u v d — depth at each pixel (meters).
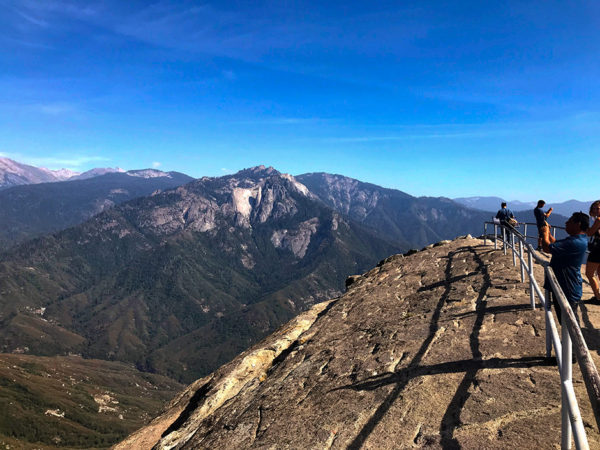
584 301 8.87
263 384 10.35
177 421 13.96
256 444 6.87
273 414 7.81
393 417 5.87
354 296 16.33
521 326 7.71
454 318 9.22
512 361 6.39
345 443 5.72
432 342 8.09
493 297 10.02
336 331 12.11
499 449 4.54
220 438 8.04
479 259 15.40
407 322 9.96
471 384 6.04
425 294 12.55
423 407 5.83
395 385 6.79
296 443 6.26
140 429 15.04
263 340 18.12
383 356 8.21
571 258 6.55
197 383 17.34
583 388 5.20
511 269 12.54
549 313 5.71
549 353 6.00
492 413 5.20
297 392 8.38
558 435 4.44
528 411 5.02
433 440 5.05
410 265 18.22
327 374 8.58
